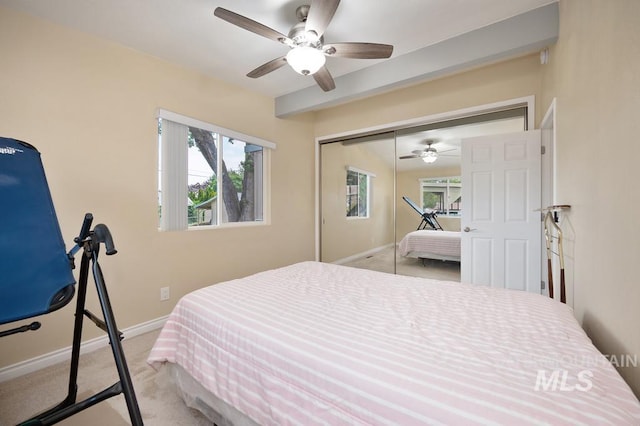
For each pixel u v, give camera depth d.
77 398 1.61
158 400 1.61
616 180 1.08
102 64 2.25
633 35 0.94
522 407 0.69
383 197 3.80
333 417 0.87
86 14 1.98
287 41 1.91
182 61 2.68
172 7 1.94
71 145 2.08
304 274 2.06
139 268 2.44
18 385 1.74
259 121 3.53
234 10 1.99
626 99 1.00
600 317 1.26
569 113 1.72
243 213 3.43
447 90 3.10
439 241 3.44
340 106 4.02
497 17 2.15
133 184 2.41
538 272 2.65
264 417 1.05
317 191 4.34
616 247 1.09
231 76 3.02
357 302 1.47
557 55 2.02
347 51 2.00
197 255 2.87
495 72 2.83
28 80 1.91
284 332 1.13
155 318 2.54
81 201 2.13
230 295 1.57
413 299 1.52
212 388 1.25
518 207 2.72
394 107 3.50
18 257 0.99
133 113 2.42
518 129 2.85
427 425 0.72
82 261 1.13
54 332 1.99
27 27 1.91
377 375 0.85
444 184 3.36
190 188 2.87
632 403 0.70
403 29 2.28
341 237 4.18
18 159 1.12
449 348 0.99
